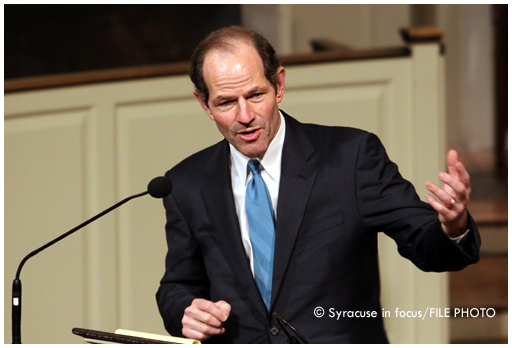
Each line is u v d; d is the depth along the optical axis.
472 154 22.03
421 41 13.27
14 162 13.37
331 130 7.17
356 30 21.97
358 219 6.78
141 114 13.44
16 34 21.92
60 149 13.41
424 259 6.38
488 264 15.73
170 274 7.35
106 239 13.40
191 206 7.20
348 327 6.84
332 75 13.41
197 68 6.48
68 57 22.25
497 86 21.70
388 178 6.82
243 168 7.11
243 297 6.95
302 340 5.95
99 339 5.75
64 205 13.44
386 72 13.41
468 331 14.47
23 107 13.37
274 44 21.91
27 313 13.44
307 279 6.80
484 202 17.69
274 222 6.98
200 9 22.61
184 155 13.45
